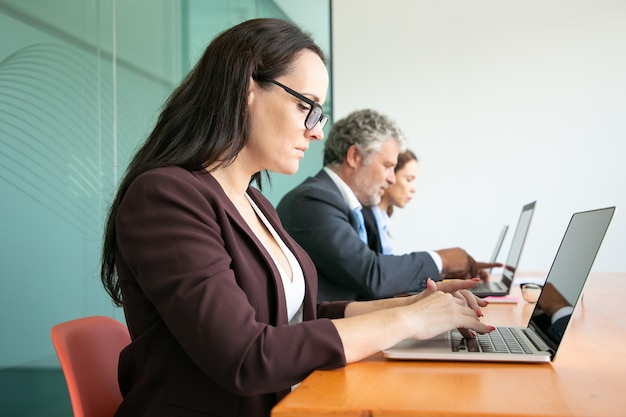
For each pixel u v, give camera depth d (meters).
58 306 2.89
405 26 5.33
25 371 2.75
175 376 1.19
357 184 2.77
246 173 1.43
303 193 2.50
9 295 2.70
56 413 2.83
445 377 1.04
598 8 5.02
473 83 5.22
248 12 4.38
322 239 2.40
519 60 5.14
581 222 1.55
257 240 1.30
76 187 3.00
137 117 3.38
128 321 1.25
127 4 3.36
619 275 3.45
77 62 3.07
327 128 5.34
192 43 3.79
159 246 1.12
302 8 5.29
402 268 2.46
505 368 1.10
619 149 4.98
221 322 1.06
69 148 2.99
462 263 2.62
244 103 1.33
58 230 2.91
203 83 1.33
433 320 1.20
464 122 5.22
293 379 1.07
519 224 3.21
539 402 0.88
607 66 5.01
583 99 5.04
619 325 1.64
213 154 1.30
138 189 1.18
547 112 5.09
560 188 5.06
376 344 1.13
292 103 1.35
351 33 5.41
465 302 1.44
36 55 2.89
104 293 3.07
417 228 5.26
